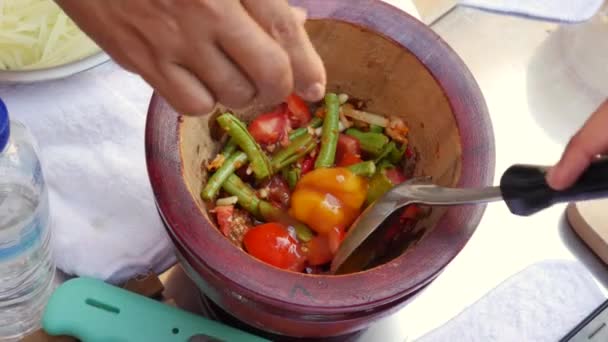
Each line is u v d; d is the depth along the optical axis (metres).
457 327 0.63
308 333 0.50
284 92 0.38
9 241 0.52
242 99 0.39
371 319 0.48
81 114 0.65
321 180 0.54
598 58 0.79
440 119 0.54
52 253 0.60
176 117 0.49
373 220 0.51
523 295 0.65
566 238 0.69
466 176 0.49
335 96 0.60
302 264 0.54
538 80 0.79
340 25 0.54
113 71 0.68
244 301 0.46
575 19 0.81
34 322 0.59
